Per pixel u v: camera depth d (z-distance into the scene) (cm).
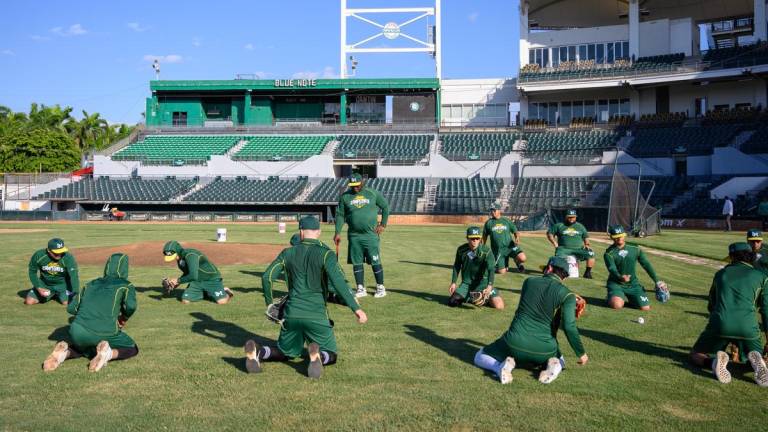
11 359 616
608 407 491
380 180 4288
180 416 463
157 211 4116
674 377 575
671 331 771
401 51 5091
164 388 526
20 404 486
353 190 1012
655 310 918
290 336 580
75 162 6212
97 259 1505
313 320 571
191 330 751
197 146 4769
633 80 4419
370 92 5112
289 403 491
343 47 5103
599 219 2975
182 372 572
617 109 4791
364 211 998
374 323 800
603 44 4725
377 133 4888
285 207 4072
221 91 5112
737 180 3512
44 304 926
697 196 3578
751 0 4578
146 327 767
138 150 4722
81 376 558
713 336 604
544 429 444
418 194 4053
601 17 5150
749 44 4319
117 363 600
